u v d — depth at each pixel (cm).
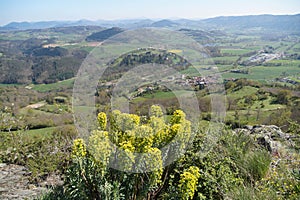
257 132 481
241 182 301
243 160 347
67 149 456
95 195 277
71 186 294
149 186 265
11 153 493
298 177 293
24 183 395
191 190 257
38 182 398
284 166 324
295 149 386
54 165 421
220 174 310
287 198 276
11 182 396
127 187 273
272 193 274
